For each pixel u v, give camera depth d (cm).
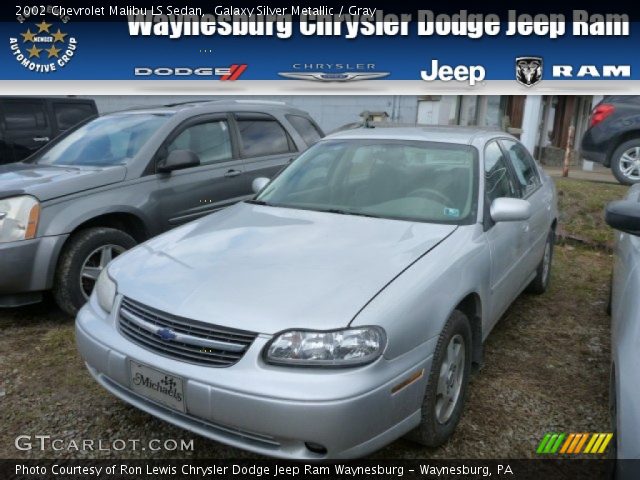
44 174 440
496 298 336
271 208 356
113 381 261
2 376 342
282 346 223
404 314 238
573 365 369
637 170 827
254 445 226
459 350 284
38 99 975
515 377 351
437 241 294
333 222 321
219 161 525
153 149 470
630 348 216
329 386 216
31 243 386
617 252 345
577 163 1394
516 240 367
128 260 297
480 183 337
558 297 498
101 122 541
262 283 250
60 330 409
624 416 198
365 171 366
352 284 247
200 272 265
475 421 302
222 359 230
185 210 486
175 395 234
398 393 232
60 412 307
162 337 241
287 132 605
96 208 420
